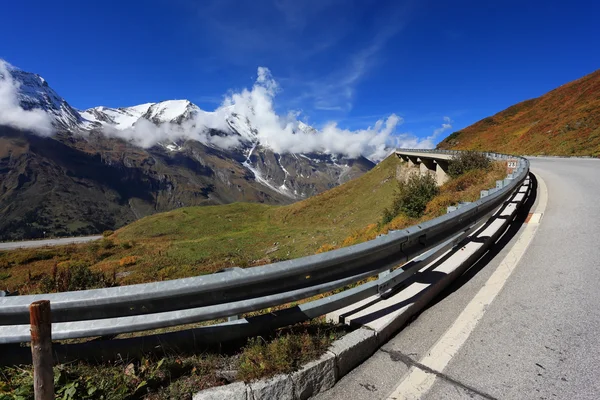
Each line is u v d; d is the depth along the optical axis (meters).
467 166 20.42
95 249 43.44
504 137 50.34
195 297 2.47
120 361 2.58
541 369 2.57
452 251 5.11
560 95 52.06
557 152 31.94
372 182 57.94
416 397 2.36
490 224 6.64
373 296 3.64
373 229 16.73
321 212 54.34
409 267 3.95
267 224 56.44
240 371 2.35
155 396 2.28
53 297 2.26
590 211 7.72
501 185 9.11
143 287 2.31
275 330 2.97
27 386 2.20
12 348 2.45
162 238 51.41
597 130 31.09
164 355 2.62
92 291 2.29
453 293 4.04
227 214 63.94
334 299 3.11
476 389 2.40
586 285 3.95
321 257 2.87
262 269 2.59
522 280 4.26
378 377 2.60
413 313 3.47
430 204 13.01
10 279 29.70
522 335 3.04
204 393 2.16
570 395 2.29
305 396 2.37
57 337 2.30
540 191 11.75
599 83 40.97
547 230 6.53
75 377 2.37
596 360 2.62
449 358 2.78
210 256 31.59
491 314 3.46
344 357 2.63
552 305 3.55
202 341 2.69
